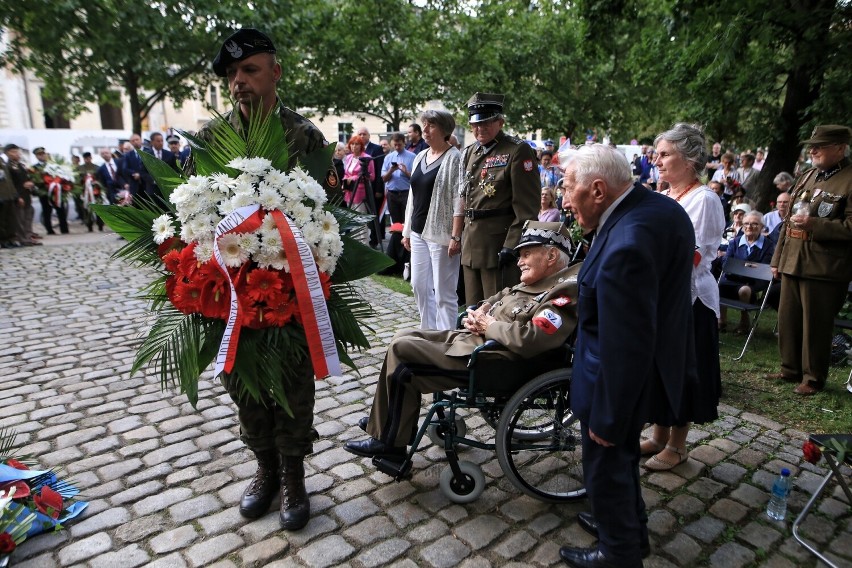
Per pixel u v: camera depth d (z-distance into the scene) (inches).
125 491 99.0
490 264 145.0
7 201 340.2
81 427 121.9
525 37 741.9
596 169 71.6
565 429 96.0
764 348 179.2
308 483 102.0
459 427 113.3
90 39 427.2
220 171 79.1
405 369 92.2
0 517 80.7
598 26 315.0
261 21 453.4
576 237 221.0
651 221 68.7
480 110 138.1
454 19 685.3
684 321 73.7
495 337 90.4
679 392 74.0
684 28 278.1
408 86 636.1
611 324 66.6
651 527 91.4
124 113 1017.5
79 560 82.5
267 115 80.3
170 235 76.3
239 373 76.9
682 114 412.5
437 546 86.0
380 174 308.2
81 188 434.6
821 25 237.1
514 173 137.4
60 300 221.1
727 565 83.4
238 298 74.5
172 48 446.0
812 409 133.6
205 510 93.8
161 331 80.1
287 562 82.4
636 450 76.5
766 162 307.6
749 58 284.5
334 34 611.2
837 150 133.6
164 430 120.8
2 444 103.3
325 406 133.3
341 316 86.0
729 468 108.5
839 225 130.0
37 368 154.1
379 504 96.3
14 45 448.1
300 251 75.3
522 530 90.0
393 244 261.9
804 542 86.7
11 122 873.5
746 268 185.6
